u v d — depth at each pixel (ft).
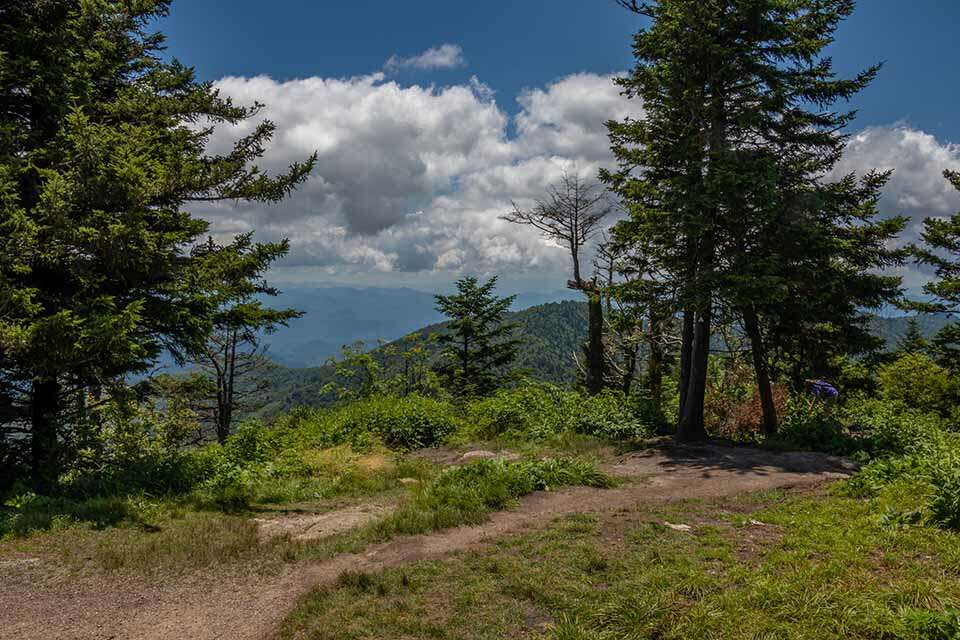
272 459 46.80
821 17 50.24
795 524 24.30
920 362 91.81
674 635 14.73
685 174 49.62
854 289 57.36
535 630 15.98
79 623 18.06
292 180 46.01
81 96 38.29
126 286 38.73
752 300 45.50
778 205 48.26
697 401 53.01
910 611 14.35
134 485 34.68
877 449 43.83
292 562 23.24
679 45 50.34
